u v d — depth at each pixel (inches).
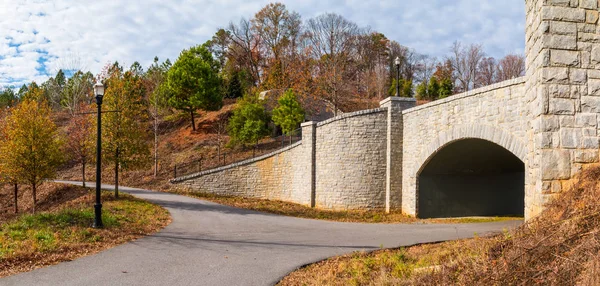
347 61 1892.2
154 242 427.2
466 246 351.6
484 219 753.6
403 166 853.2
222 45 2285.9
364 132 879.7
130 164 846.5
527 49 376.2
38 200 1023.0
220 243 436.5
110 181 1235.2
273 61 1913.1
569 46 333.4
